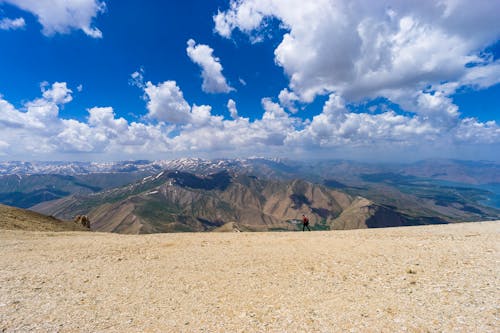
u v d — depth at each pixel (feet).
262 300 38.01
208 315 33.88
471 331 26.22
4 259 59.21
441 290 36.27
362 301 35.60
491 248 53.11
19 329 29.63
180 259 59.98
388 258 52.49
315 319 31.71
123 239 82.69
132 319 32.83
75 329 30.07
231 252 64.69
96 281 46.34
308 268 50.57
